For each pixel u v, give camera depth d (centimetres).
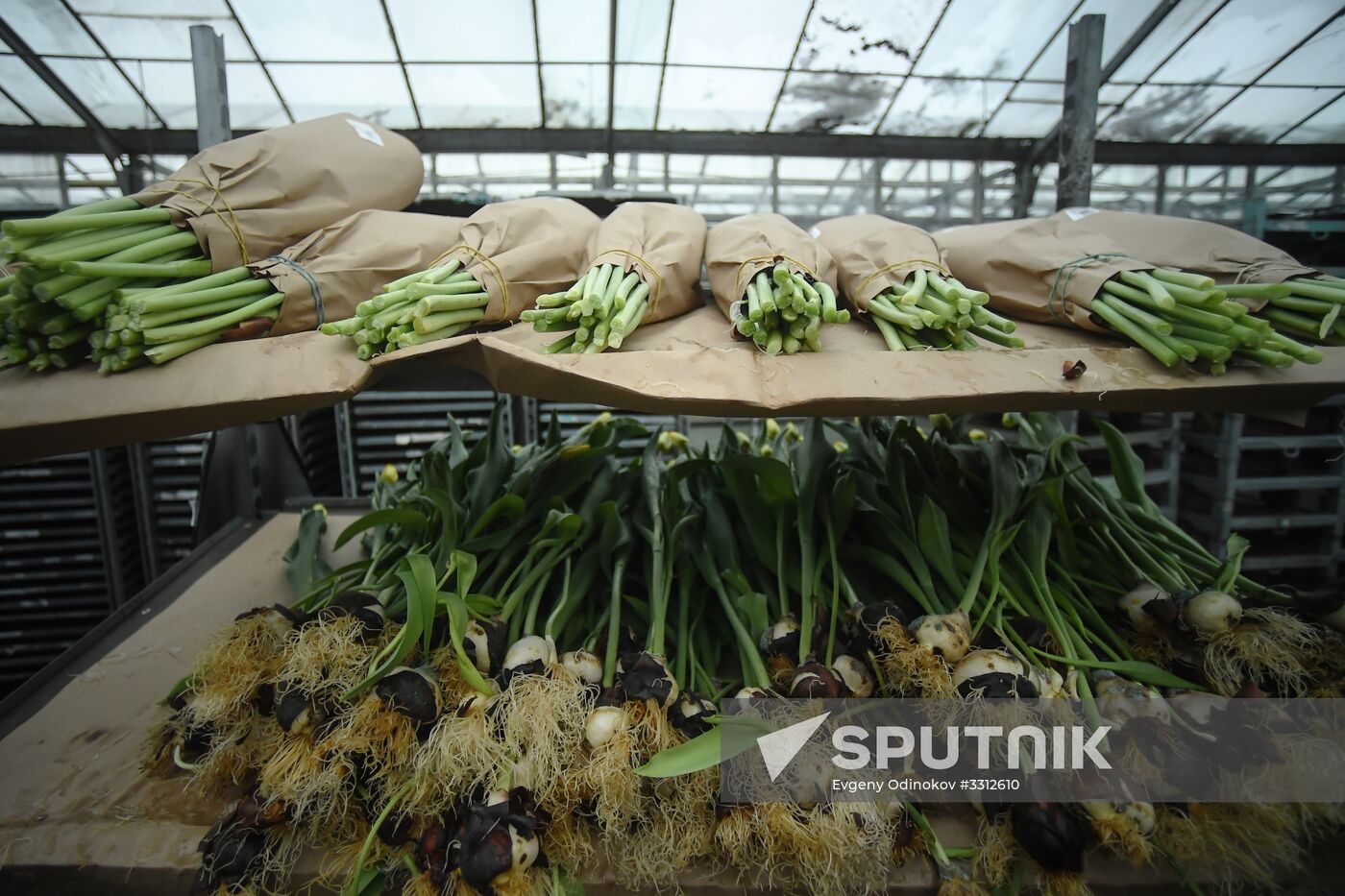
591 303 84
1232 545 119
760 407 82
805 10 361
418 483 150
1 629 242
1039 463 139
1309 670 94
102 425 80
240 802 85
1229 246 107
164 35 348
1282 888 85
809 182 486
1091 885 85
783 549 120
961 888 83
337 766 83
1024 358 89
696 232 113
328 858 87
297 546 151
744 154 443
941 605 106
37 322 80
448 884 78
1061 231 113
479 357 87
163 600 145
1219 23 340
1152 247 110
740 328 88
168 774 101
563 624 108
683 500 138
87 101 379
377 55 384
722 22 368
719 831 83
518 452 160
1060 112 415
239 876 82
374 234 103
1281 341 85
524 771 83
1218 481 237
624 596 116
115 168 402
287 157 104
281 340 86
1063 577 117
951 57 385
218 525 183
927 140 438
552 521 118
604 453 138
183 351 84
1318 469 244
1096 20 174
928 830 88
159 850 88
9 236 76
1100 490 134
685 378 82
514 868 76
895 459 127
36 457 87
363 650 91
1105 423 137
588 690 91
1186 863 85
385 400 238
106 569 242
